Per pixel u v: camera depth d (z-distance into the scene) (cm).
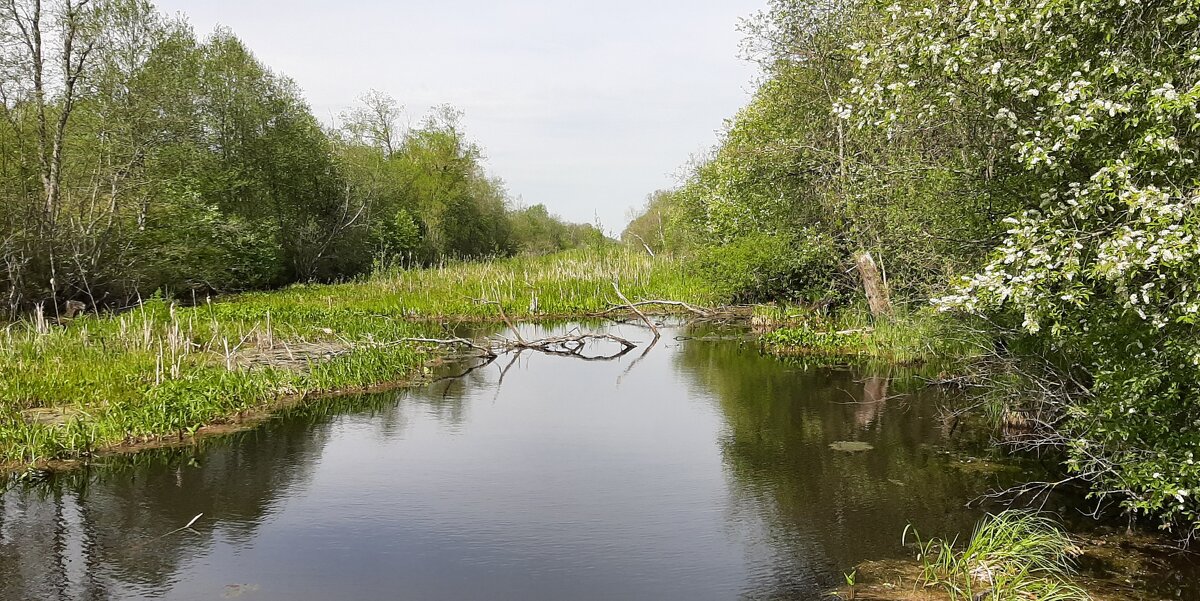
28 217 1942
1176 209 488
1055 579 575
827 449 957
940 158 1038
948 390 1259
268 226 3178
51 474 849
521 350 1895
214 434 1030
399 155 5750
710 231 2467
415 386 1399
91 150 2245
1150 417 584
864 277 1727
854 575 608
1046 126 627
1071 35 617
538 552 662
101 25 2214
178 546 669
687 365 1639
